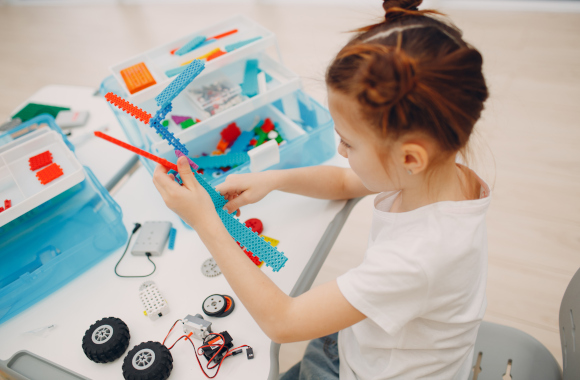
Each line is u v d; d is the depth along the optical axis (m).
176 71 0.91
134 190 0.93
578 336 0.65
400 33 0.48
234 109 0.90
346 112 0.51
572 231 1.48
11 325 0.71
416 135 0.48
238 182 0.75
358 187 0.83
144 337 0.67
